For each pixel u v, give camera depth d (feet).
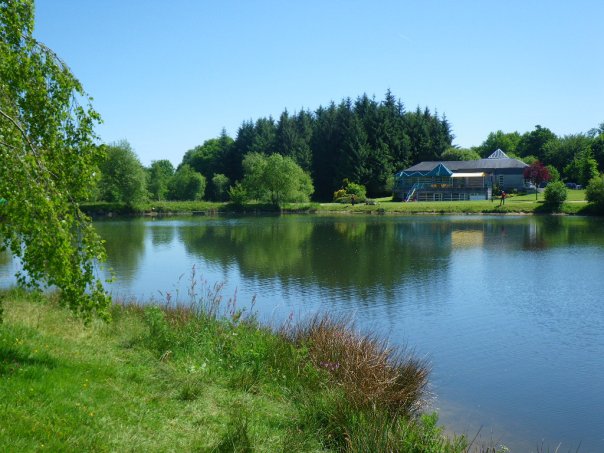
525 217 199.11
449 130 369.30
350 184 292.40
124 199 253.24
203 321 35.50
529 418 30.99
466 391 35.19
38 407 18.70
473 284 73.72
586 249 109.91
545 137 404.57
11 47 22.67
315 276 80.59
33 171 20.45
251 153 336.70
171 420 21.01
